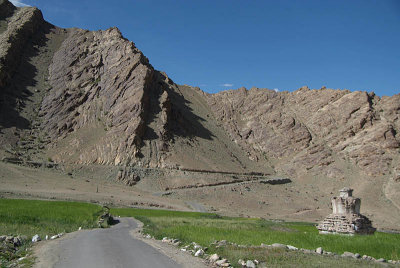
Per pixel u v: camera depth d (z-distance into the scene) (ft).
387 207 425.28
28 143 457.27
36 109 525.34
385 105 608.60
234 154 590.55
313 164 555.28
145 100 504.02
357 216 118.52
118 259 58.75
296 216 379.35
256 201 418.92
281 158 618.85
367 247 78.48
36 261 56.54
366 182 487.20
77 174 410.52
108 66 586.04
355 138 566.77
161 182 425.69
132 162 441.27
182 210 327.88
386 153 524.11
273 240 88.22
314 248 78.95
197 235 95.14
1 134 449.06
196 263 57.88
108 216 155.74
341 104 636.07
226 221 176.45
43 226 111.86
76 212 156.87
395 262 63.62
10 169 364.79
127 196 358.84
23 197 271.90
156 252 67.26
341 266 56.95
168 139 495.00
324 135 613.52
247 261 57.93
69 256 60.85
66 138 481.46
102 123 499.51
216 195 415.64
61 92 549.13
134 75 537.65
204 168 479.00
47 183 352.28
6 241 71.67
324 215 395.55
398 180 473.67
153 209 299.79
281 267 55.57
